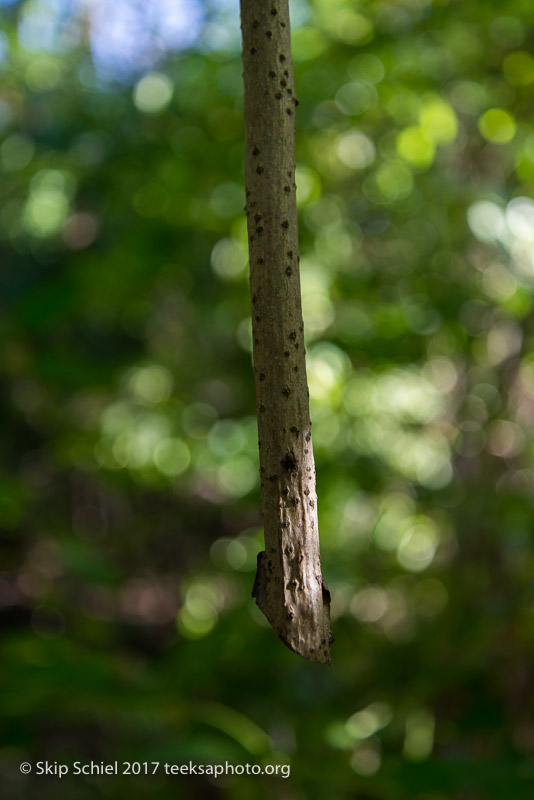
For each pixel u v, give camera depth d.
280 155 0.59
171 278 2.98
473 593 2.33
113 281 2.74
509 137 2.26
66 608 3.19
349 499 2.82
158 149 2.80
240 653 2.39
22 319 2.25
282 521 0.58
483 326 2.47
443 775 1.51
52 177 3.24
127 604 3.89
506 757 1.63
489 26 2.30
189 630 2.94
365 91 2.53
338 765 1.82
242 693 2.38
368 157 2.61
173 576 3.97
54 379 2.29
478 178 2.46
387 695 2.33
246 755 1.64
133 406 3.20
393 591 2.71
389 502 2.76
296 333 0.59
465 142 2.50
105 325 3.35
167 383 3.27
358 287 2.63
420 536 2.67
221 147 2.67
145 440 3.11
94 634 3.04
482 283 2.43
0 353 2.26
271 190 0.59
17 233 3.47
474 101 2.43
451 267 2.48
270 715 2.33
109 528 3.99
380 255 2.65
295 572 0.58
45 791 2.62
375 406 2.67
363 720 2.26
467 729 2.05
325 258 2.72
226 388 3.42
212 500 3.98
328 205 2.70
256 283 0.59
